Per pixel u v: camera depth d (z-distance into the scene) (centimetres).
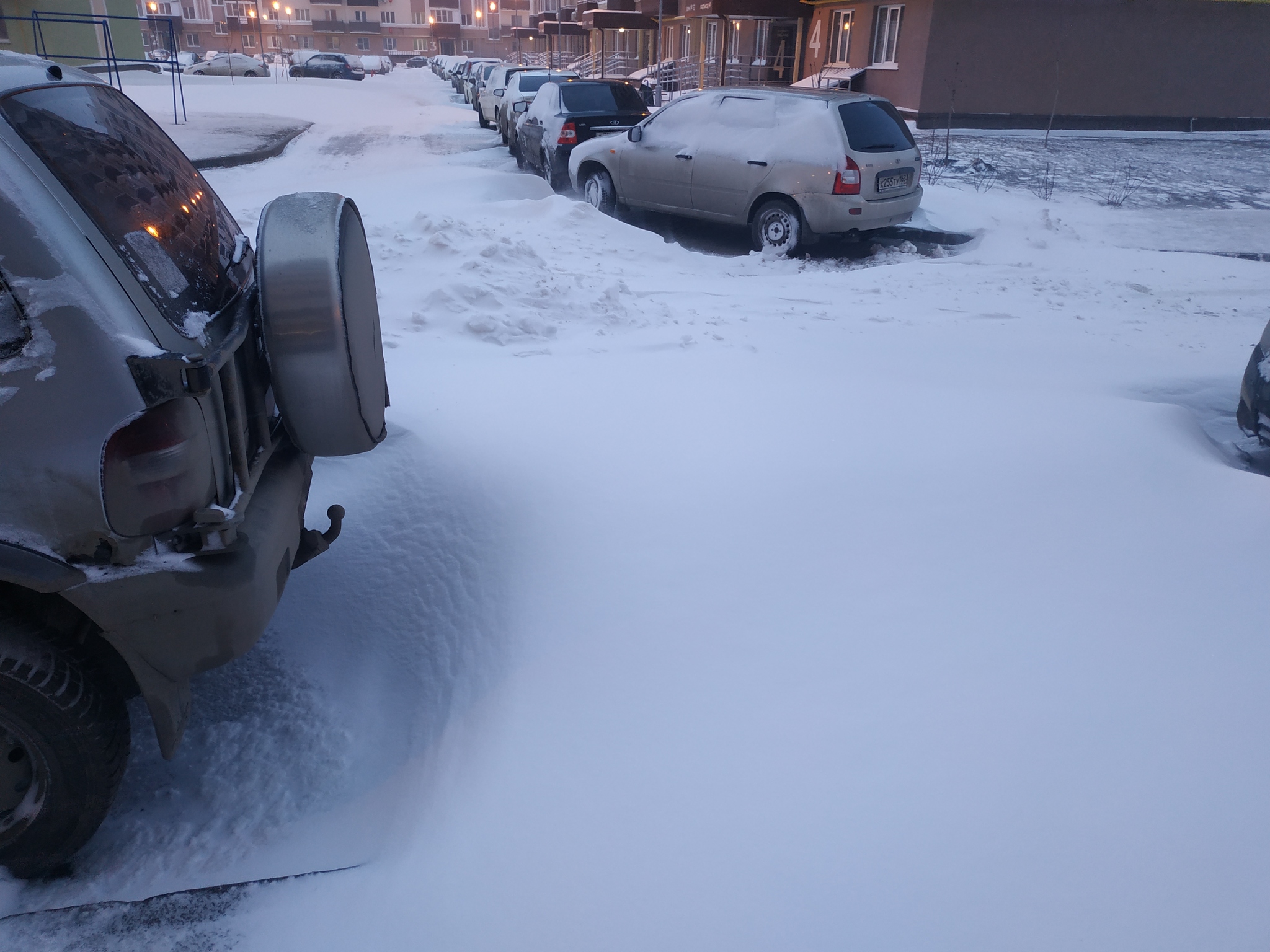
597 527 317
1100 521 305
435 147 2050
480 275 640
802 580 280
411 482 368
